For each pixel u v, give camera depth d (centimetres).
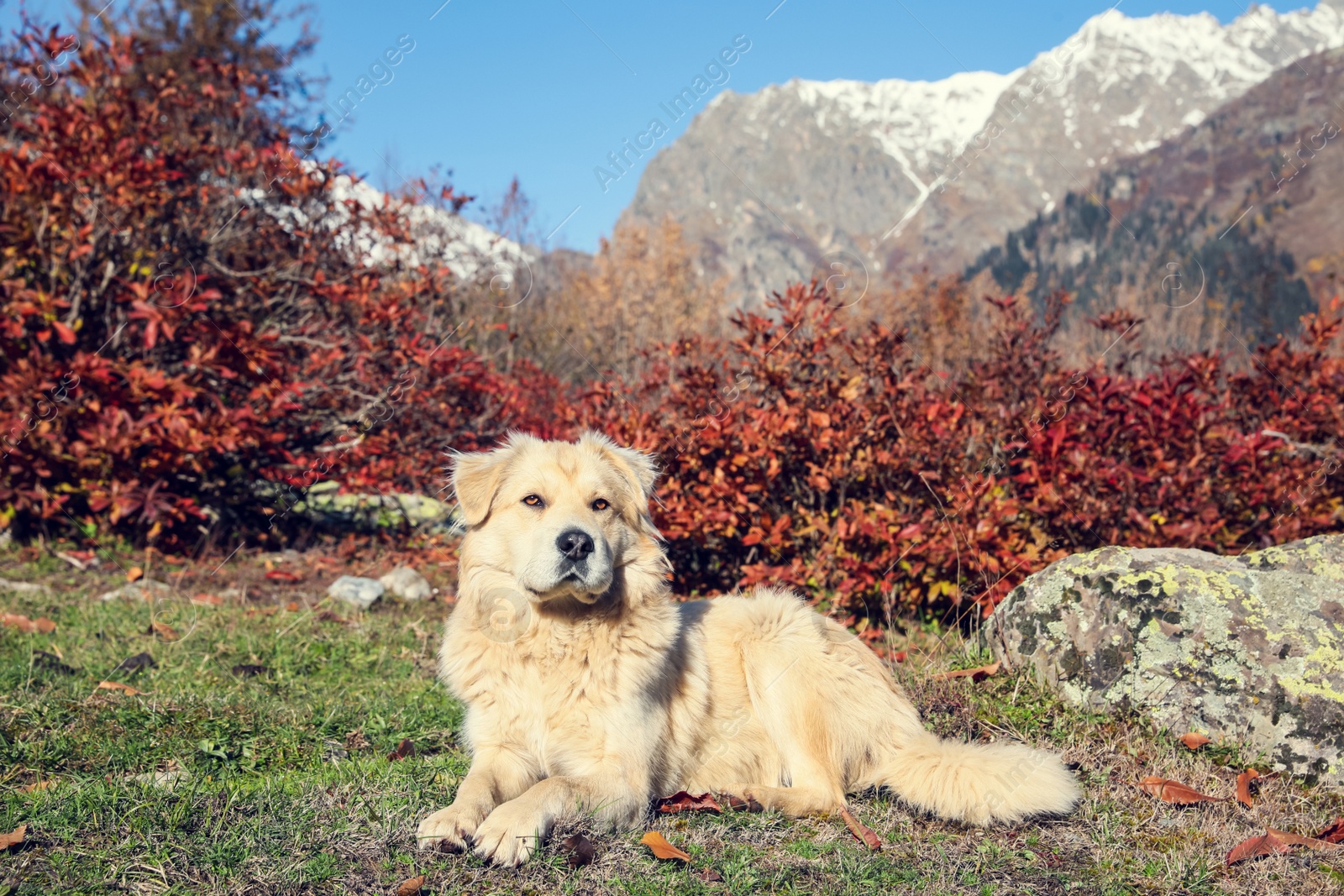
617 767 351
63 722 428
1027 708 479
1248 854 332
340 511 1091
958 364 1320
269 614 684
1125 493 674
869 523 645
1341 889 309
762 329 738
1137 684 466
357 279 984
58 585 741
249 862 281
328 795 344
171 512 839
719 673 416
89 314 907
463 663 375
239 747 419
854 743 404
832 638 429
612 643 364
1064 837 352
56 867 270
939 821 372
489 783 343
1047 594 516
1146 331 2416
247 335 871
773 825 354
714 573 767
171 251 920
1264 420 833
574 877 293
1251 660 444
